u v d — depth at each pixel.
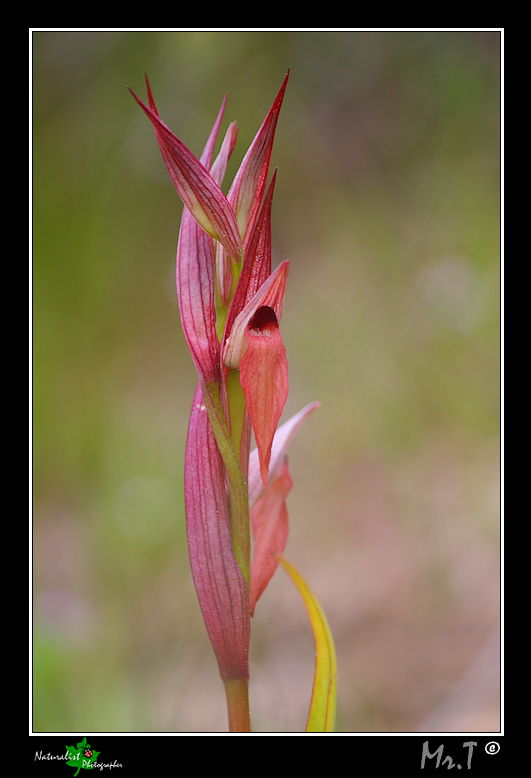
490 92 1.21
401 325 1.06
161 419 1.14
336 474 0.97
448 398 1.01
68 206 1.14
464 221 1.13
